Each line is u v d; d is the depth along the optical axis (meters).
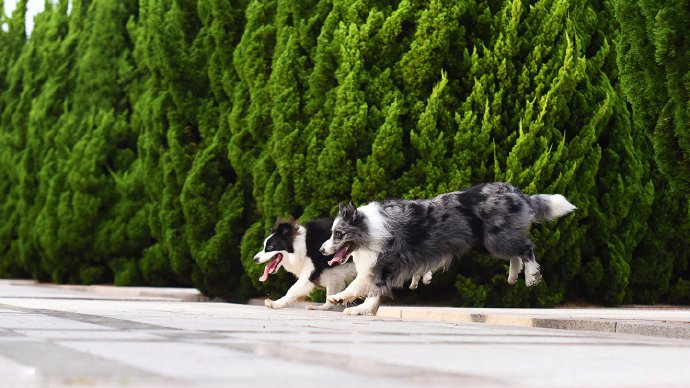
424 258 11.10
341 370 4.12
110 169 20.09
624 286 14.66
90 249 20.06
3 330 6.17
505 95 13.47
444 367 4.39
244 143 15.23
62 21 22.36
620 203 14.55
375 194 13.27
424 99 13.53
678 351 5.82
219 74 15.90
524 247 11.21
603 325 8.93
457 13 13.32
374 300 10.93
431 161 13.21
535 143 13.36
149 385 3.46
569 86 13.49
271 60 14.88
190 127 16.41
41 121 21.58
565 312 11.90
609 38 14.77
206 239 15.75
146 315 8.73
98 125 20.33
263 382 3.62
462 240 11.21
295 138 13.98
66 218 20.05
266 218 14.47
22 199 21.92
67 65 21.53
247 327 7.16
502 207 11.14
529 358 5.00
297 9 14.34
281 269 14.39
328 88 13.90
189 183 15.72
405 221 11.05
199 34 16.36
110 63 20.59
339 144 13.47
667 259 15.49
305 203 13.96
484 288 13.38
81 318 7.85
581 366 4.63
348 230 10.87
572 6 14.30
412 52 13.39
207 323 7.57
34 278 22.23
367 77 13.49
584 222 14.37
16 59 24.27
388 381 3.76
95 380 3.59
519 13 13.41
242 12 15.76
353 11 13.70
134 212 19.75
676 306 15.52
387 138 13.20
